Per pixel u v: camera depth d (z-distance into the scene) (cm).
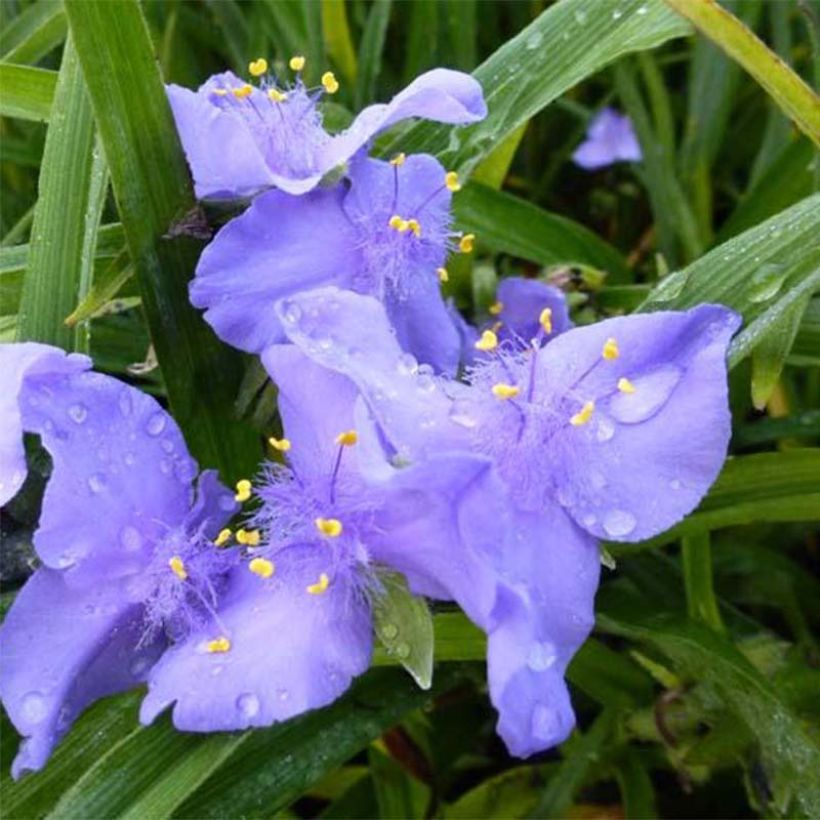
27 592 10
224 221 12
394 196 12
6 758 12
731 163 22
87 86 11
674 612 14
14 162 18
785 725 12
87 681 10
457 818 15
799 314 12
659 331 10
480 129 14
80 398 10
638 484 10
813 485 13
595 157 22
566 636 10
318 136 12
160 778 10
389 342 10
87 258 12
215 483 11
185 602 10
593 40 14
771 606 17
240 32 19
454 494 9
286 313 10
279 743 12
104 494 10
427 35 19
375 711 12
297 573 10
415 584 10
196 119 11
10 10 18
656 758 16
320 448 10
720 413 10
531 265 19
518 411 10
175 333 12
